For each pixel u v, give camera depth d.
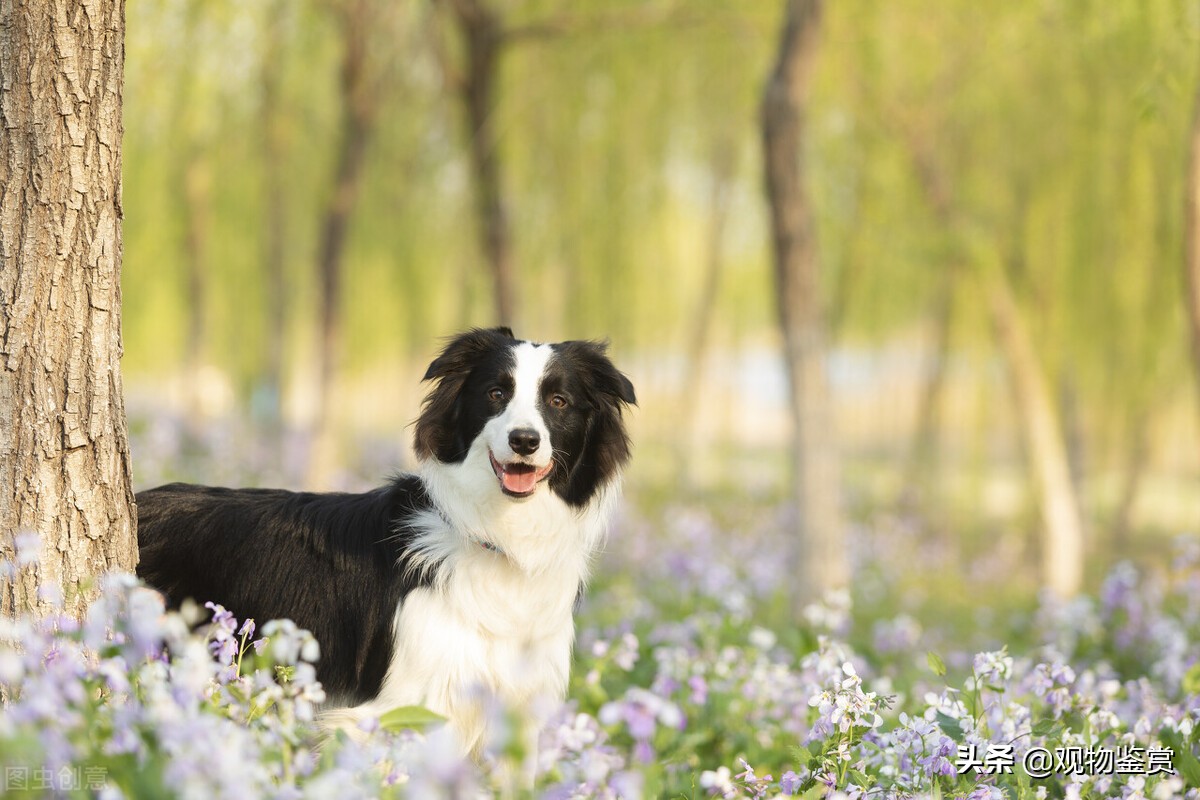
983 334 17.25
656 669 5.95
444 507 4.38
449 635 4.22
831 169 16.83
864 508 21.48
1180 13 8.21
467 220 16.25
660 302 21.61
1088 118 12.98
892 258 18.16
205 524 4.59
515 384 4.45
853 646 6.49
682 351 24.92
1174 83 8.12
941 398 21.25
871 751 3.88
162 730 2.65
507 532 4.33
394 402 28.59
